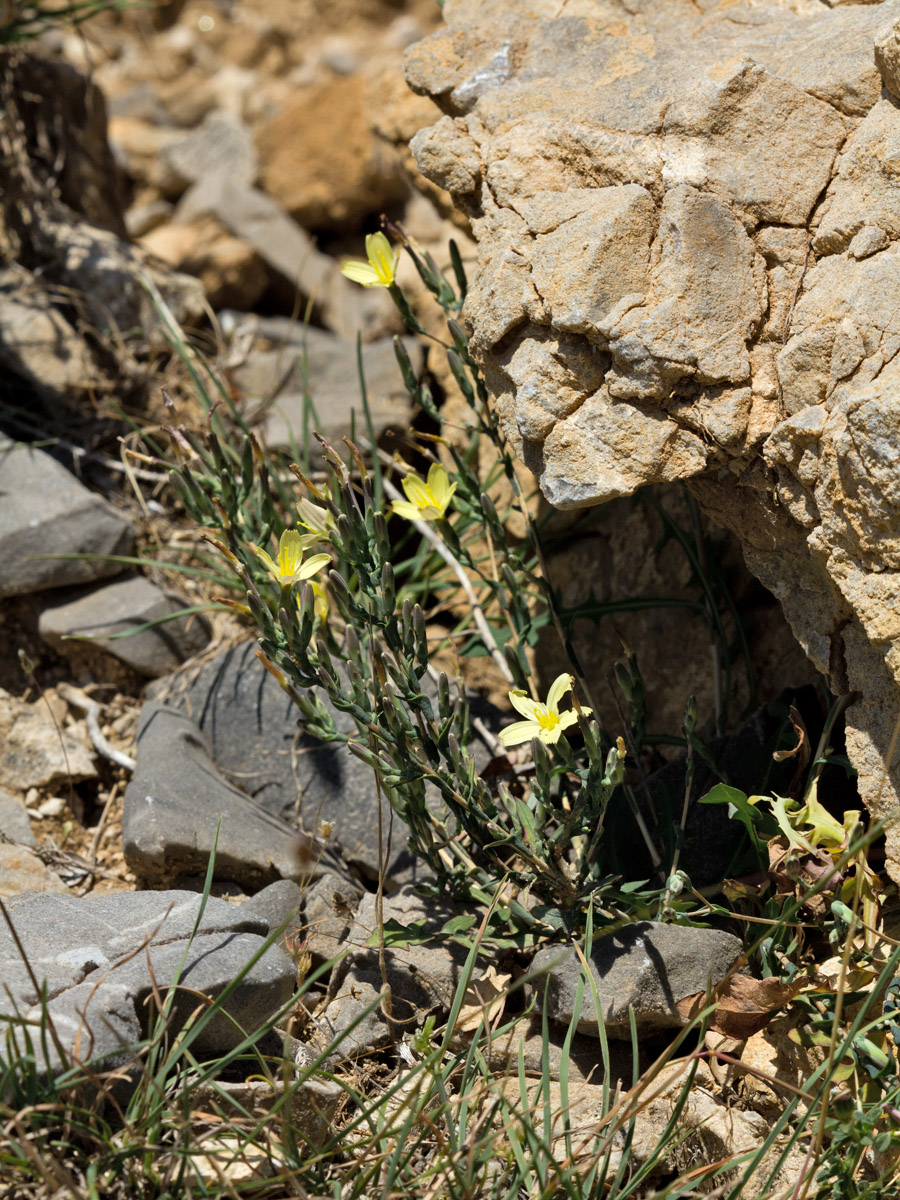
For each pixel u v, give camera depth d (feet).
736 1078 6.98
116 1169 5.80
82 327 12.25
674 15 8.73
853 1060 6.50
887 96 7.16
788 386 6.82
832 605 6.92
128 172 20.34
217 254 16.11
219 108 23.22
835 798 7.88
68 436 11.83
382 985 7.45
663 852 7.96
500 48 8.70
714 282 6.97
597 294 7.00
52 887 8.47
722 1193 6.40
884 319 6.47
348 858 8.71
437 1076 6.28
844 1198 6.22
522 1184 6.09
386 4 24.95
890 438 6.05
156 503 11.68
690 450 6.95
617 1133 6.54
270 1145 6.12
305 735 9.29
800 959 7.03
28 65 13.21
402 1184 6.13
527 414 7.14
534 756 6.82
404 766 7.08
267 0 24.66
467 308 7.68
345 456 11.55
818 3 8.38
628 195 7.16
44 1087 5.81
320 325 16.56
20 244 12.75
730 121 7.25
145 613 10.23
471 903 7.86
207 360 12.69
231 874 8.38
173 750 9.00
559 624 8.46
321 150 18.61
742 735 8.29
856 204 6.93
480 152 8.09
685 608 9.51
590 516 10.23
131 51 24.52
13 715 9.65
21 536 10.16
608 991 6.82
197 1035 6.26
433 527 9.72
